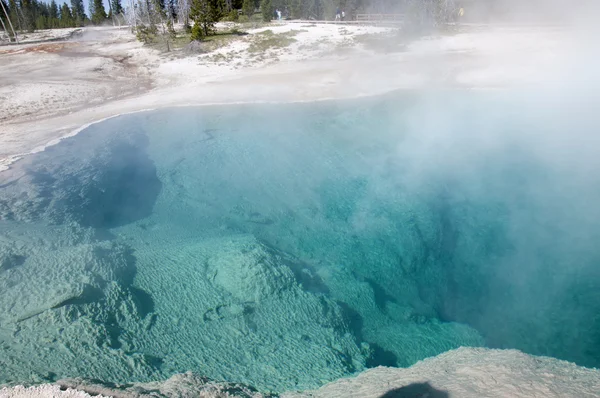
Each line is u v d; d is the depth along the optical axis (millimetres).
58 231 6480
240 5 39344
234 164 10008
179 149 10688
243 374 4340
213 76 19812
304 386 4156
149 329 4828
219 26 30234
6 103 15352
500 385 3121
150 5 35969
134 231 7238
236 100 14766
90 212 7449
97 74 20703
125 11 44781
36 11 50000
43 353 4102
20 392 3223
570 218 8602
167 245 6789
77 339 4305
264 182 9359
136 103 14859
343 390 3631
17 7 41219
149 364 4238
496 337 6250
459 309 6824
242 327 5055
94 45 28453
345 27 26531
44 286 4910
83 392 3146
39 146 10359
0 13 41344
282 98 14938
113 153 10164
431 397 3113
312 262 6977
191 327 4965
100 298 4902
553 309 6727
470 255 7867
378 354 5254
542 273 7441
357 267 7027
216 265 5969
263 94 15594
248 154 10461
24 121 13078
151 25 29281
